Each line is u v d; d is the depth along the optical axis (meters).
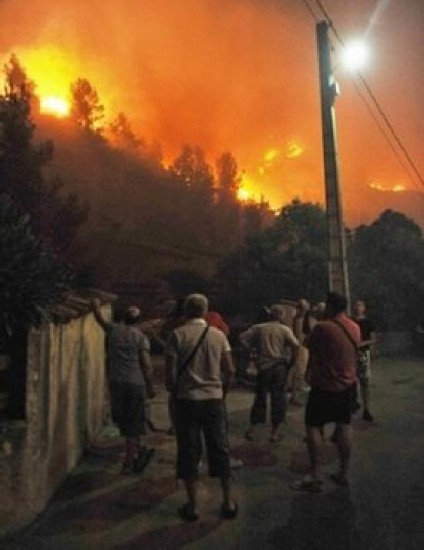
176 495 5.68
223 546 4.58
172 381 5.15
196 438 5.13
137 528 4.90
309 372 5.94
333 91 12.13
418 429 8.62
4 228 5.04
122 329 6.46
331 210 11.71
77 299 6.97
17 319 4.91
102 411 8.91
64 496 5.63
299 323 11.74
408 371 16.62
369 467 6.67
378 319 24.55
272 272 24.17
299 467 6.63
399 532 4.89
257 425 8.62
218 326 7.70
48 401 5.43
